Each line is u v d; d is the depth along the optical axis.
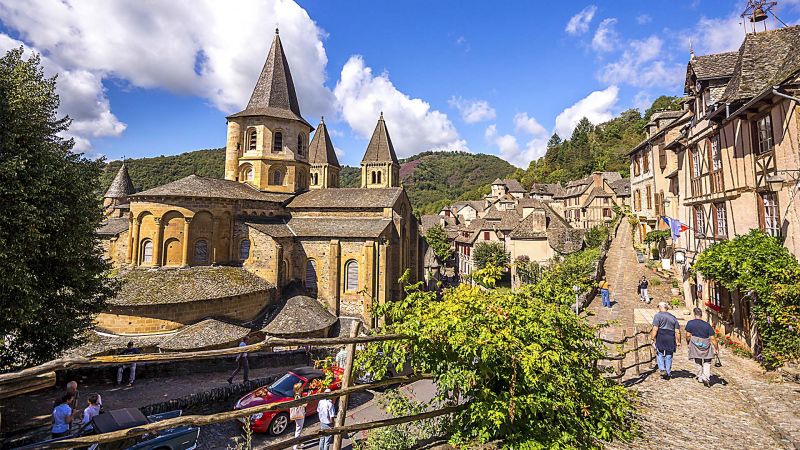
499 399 5.39
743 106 12.90
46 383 4.15
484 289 6.58
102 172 16.56
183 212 27.14
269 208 33.19
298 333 25.30
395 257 34.38
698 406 8.70
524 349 5.32
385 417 14.79
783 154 11.68
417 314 5.70
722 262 12.06
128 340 21.48
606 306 20.97
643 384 10.15
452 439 5.71
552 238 44.53
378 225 32.78
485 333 5.11
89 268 15.88
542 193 92.19
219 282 25.39
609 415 6.47
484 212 95.44
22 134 13.24
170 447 9.95
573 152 118.81
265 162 35.72
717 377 10.63
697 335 10.27
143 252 27.17
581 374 6.25
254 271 28.86
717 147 16.09
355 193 37.34
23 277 12.45
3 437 11.70
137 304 21.94
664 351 10.67
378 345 5.98
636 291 23.94
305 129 38.75
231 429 13.77
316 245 31.56
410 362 5.97
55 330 14.16
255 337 25.11
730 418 8.06
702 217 17.95
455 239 75.06
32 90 14.48
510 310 5.67
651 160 29.67
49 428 12.02
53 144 14.71
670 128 25.89
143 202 26.94
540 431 5.57
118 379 17.64
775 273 10.66
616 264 30.95
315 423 14.40
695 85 18.17
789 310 10.41
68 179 14.36
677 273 24.27
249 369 20.80
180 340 21.47
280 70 37.53
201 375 19.47
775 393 9.19
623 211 45.31
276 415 13.45
